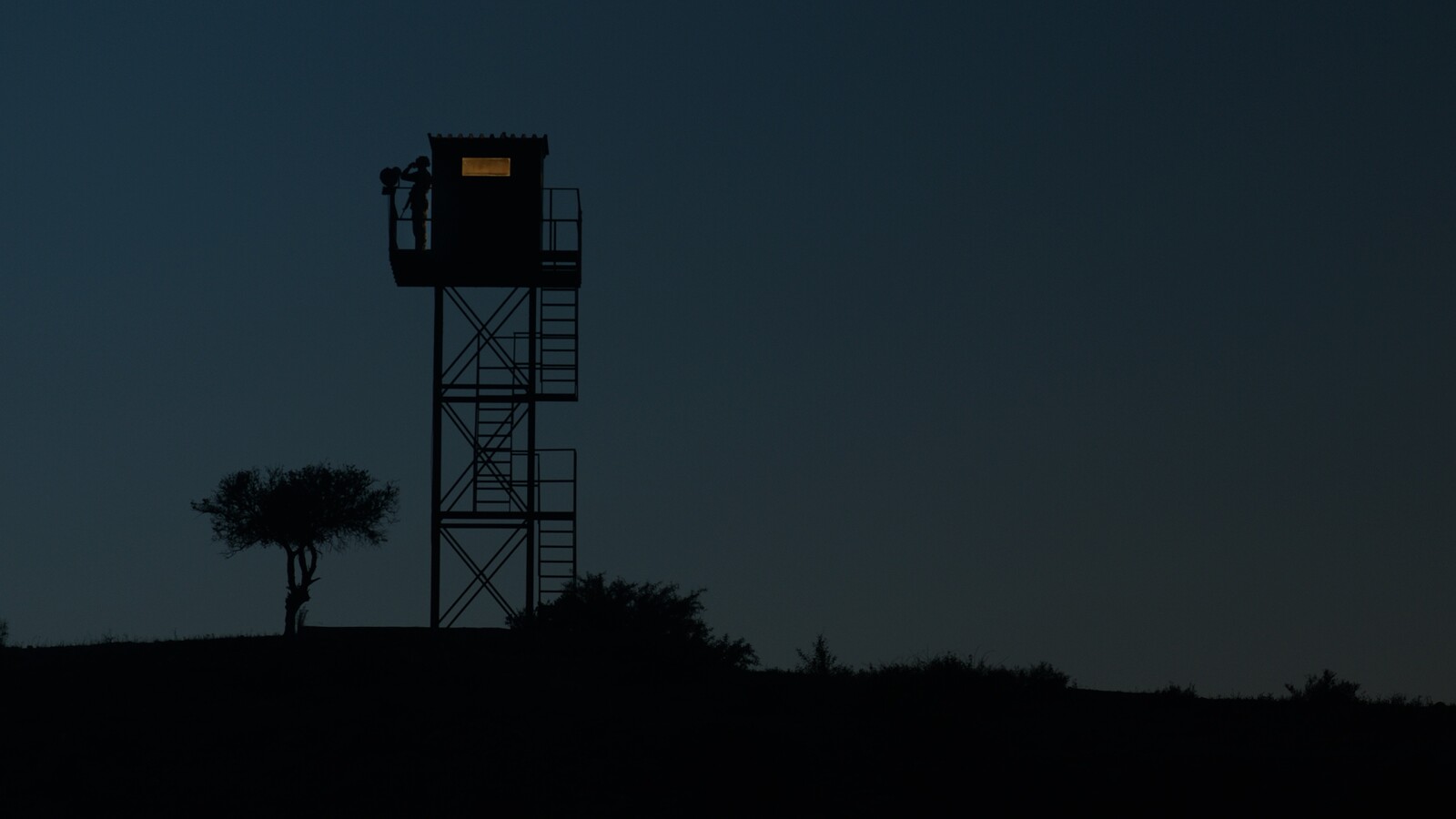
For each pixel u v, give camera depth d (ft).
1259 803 248.52
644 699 320.70
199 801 255.09
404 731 287.89
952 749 279.69
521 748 280.72
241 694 314.96
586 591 422.41
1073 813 246.88
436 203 454.81
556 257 452.35
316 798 256.73
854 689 333.83
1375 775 258.16
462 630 405.18
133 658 350.23
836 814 249.96
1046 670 368.48
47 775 263.29
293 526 474.08
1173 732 305.94
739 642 390.01
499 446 453.58
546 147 461.37
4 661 351.05
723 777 261.44
